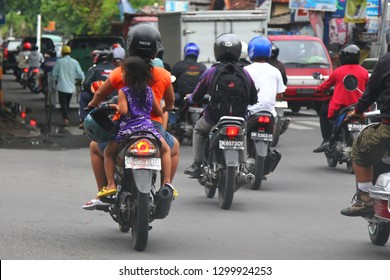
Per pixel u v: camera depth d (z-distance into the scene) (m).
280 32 72.00
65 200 20.98
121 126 15.02
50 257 14.75
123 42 61.88
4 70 103.62
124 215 15.31
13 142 35.97
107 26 109.31
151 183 15.02
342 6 73.31
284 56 50.75
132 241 15.73
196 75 31.98
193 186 24.03
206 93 20.42
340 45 73.88
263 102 23.23
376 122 15.61
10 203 20.36
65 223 17.95
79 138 38.00
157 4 103.00
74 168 27.31
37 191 22.34
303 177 26.36
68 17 112.31
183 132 33.56
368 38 64.00
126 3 103.12
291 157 31.58
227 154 19.66
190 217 19.08
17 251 15.16
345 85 21.95
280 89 23.55
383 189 14.36
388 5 50.41
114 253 15.16
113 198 15.49
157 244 16.06
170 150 15.80
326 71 50.12
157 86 15.79
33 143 35.84
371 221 15.30
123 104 14.94
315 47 51.41
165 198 14.77
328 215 19.64
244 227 17.95
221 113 20.12
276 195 22.59
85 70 60.41
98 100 15.77
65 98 43.28
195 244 16.12
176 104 32.84
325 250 15.74
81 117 34.44
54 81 45.28
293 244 16.25
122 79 15.39
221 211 19.92
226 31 50.81
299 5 70.56
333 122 26.67
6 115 45.16
